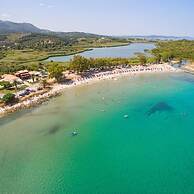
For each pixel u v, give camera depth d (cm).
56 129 8888
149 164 6719
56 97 12750
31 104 11538
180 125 9100
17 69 18612
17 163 6838
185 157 7019
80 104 11550
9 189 5853
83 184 5991
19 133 8600
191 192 5603
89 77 17012
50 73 15325
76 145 7781
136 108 10931
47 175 6334
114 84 15338
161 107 10994
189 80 16388
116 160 6950
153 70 19500
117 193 5659
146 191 5688
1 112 10481
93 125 9200
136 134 8444
